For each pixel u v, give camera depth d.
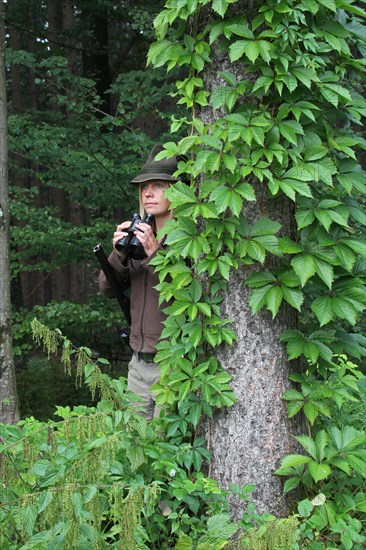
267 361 2.81
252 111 2.69
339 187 3.07
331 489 2.91
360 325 5.02
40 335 2.27
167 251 2.99
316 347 2.74
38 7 10.38
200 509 2.81
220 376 2.81
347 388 3.44
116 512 1.85
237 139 2.67
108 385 2.48
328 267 2.64
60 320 7.00
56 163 7.26
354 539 2.40
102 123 6.95
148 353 3.33
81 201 7.57
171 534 2.73
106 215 7.54
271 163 2.70
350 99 2.67
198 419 2.84
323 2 2.61
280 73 2.59
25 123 7.13
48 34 11.45
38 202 13.47
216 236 2.75
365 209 5.02
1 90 5.04
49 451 2.38
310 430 2.98
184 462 2.79
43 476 2.05
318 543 2.44
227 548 2.21
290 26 2.60
